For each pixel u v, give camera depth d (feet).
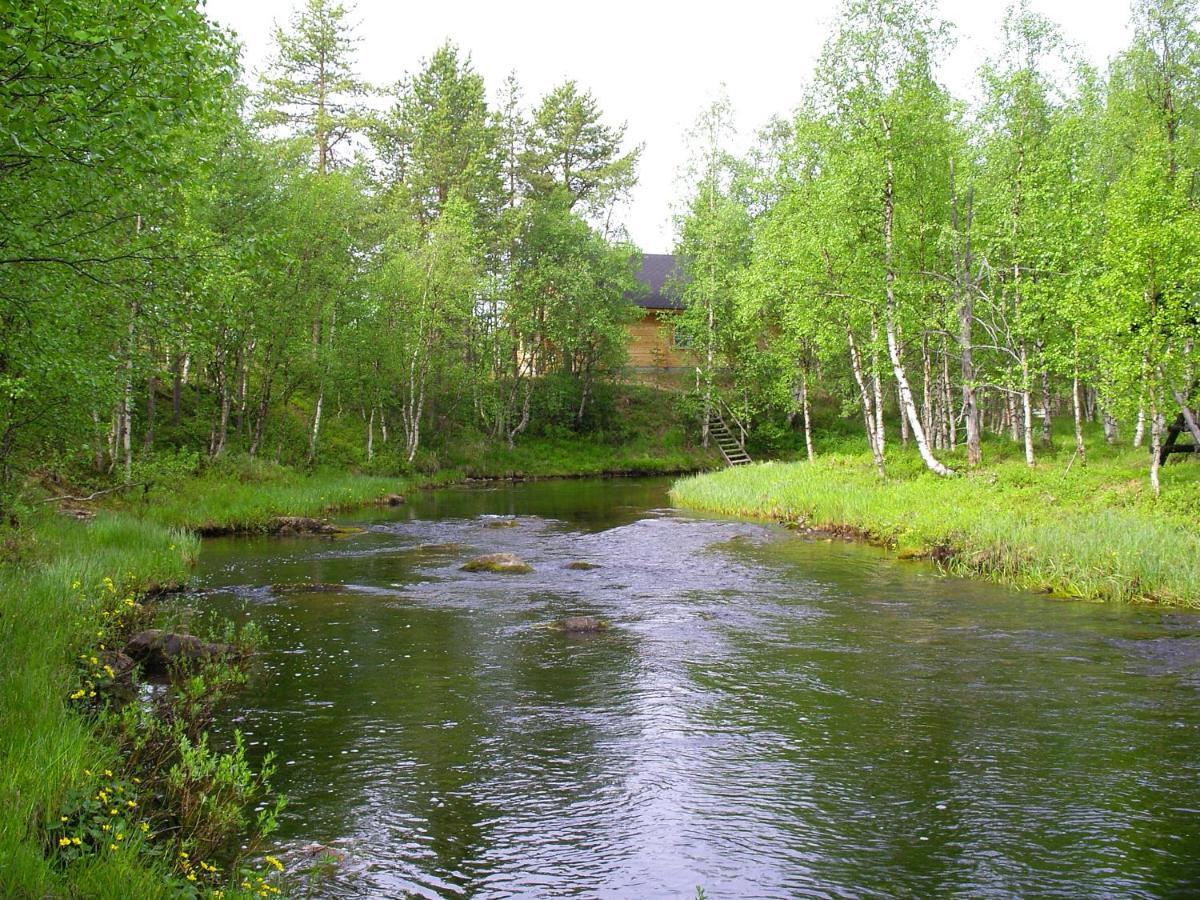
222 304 43.29
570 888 18.97
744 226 147.13
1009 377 81.56
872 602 48.21
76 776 20.34
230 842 20.77
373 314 122.83
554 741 27.61
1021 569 54.34
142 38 25.52
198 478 89.35
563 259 158.30
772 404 147.02
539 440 162.61
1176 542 51.13
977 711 30.12
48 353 38.58
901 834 21.35
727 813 22.54
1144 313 60.80
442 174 151.84
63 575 40.78
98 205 32.94
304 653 37.78
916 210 86.33
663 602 48.49
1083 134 82.69
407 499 111.75
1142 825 21.68
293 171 106.11
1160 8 88.17
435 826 21.85
